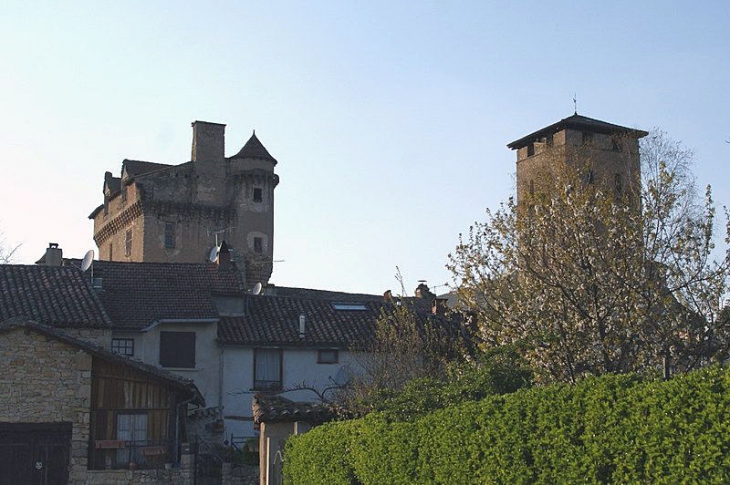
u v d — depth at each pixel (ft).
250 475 97.25
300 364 130.31
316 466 64.03
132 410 102.68
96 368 102.27
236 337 128.47
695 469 25.64
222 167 229.86
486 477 37.93
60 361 99.35
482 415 38.86
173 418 103.71
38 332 98.53
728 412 24.85
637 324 67.15
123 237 232.53
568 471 32.04
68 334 109.29
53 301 114.52
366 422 53.93
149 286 133.59
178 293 132.67
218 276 139.85
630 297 68.23
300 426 82.53
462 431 40.57
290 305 140.87
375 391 77.92
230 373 127.54
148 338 125.18
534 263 74.64
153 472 97.86
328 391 128.88
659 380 28.78
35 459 97.09
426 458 44.65
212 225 225.97
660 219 72.90
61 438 98.27
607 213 73.67
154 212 220.43
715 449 25.02
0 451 96.22
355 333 133.80
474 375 60.59
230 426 125.59
